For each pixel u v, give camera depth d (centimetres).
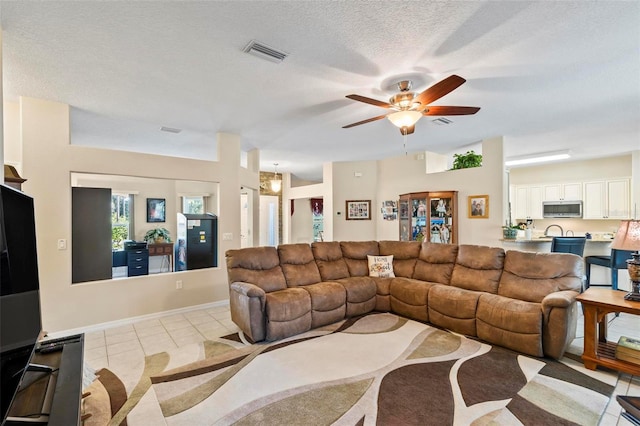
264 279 376
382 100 343
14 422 115
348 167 705
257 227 588
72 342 194
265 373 257
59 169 347
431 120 424
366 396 222
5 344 127
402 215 627
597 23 209
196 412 206
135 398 223
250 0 183
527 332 287
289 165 799
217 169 470
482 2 188
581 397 220
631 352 245
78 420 117
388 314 414
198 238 485
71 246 357
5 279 132
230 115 396
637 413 177
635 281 263
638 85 310
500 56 253
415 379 246
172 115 393
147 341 329
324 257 447
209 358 287
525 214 794
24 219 156
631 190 639
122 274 630
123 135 489
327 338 333
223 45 233
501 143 506
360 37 224
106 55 246
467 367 265
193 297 443
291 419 198
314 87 311
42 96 329
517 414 201
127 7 188
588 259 521
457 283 386
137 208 704
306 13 197
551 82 303
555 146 577
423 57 254
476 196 536
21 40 222
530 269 338
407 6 191
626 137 513
